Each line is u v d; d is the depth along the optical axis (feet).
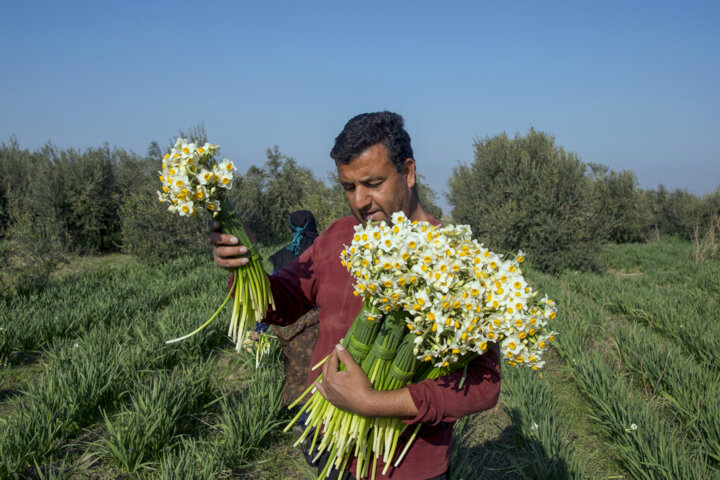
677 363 16.96
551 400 15.84
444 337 4.82
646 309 26.94
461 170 69.41
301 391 12.64
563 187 44.29
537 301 5.01
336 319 6.05
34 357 20.36
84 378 14.51
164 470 11.04
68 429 13.67
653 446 12.03
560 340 20.58
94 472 12.17
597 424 14.90
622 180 75.31
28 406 14.42
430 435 5.55
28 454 12.01
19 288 30.76
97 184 54.80
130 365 16.81
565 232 43.16
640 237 76.74
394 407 4.88
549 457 11.94
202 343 20.03
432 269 4.62
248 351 17.25
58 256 34.94
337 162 5.53
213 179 4.99
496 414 15.81
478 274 4.72
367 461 5.46
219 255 5.34
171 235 44.83
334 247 6.23
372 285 4.65
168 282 31.81
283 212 70.49
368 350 5.12
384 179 5.41
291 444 13.79
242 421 13.21
